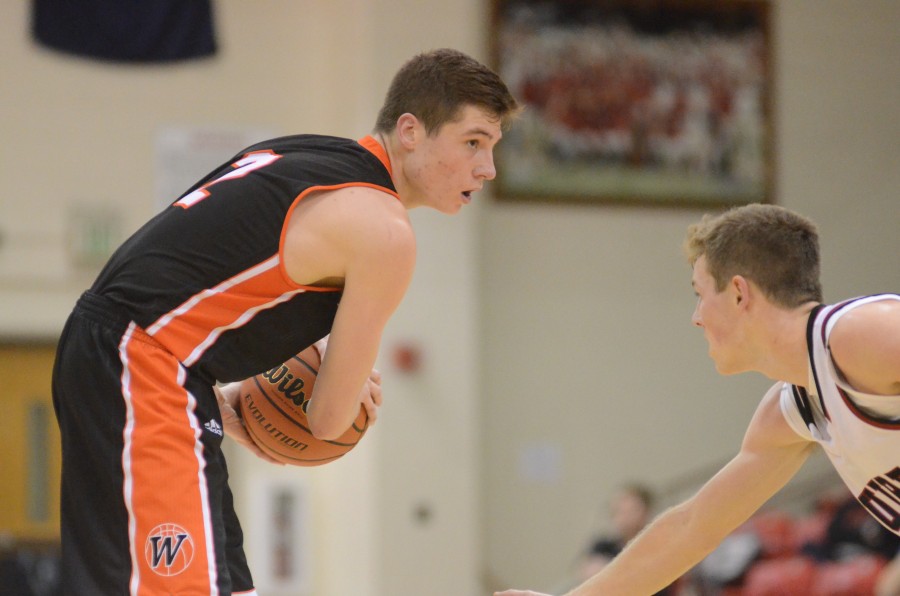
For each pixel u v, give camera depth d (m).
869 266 31.12
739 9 30.77
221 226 7.62
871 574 24.00
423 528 26.86
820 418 8.48
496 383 28.97
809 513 30.08
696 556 9.43
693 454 29.83
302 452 8.81
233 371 7.82
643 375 29.77
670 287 30.03
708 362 30.09
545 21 29.59
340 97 27.61
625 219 29.94
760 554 26.17
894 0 31.78
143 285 7.60
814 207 30.98
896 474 7.86
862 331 7.34
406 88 8.09
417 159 8.05
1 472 26.70
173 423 7.43
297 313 7.77
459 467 27.19
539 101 29.52
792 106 31.05
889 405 7.48
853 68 31.47
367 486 26.89
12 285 26.53
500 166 29.34
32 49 26.84
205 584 7.29
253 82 27.84
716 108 30.50
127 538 7.32
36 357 26.91
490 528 28.66
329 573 27.80
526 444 29.03
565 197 29.58
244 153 8.27
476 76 8.02
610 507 26.44
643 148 30.06
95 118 27.05
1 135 26.64
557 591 25.59
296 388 8.78
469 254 27.69
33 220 26.66
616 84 29.97
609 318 29.67
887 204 31.27
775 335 7.95
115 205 26.98
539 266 29.41
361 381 7.73
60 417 7.75
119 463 7.37
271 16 28.09
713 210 30.34
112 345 7.53
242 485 27.58
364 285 7.52
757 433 9.14
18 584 26.58
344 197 7.62
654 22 30.28
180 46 27.41
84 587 7.37
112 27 27.11
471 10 27.91
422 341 27.27
